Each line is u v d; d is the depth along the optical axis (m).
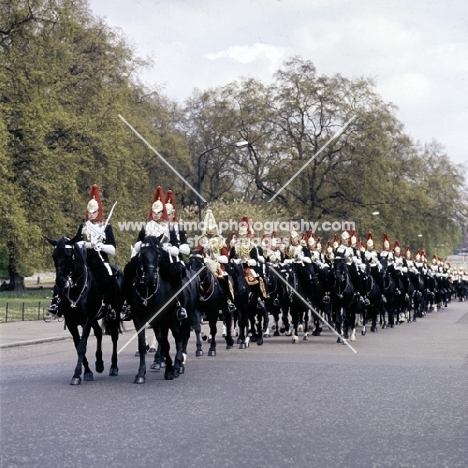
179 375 16.84
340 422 11.63
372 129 68.62
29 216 48.16
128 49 59.66
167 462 9.17
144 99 66.19
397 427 11.34
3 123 42.97
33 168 47.88
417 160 82.62
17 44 46.81
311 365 18.86
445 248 97.25
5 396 13.90
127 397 13.79
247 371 17.62
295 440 10.39
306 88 68.38
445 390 14.89
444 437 10.72
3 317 37.94
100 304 16.14
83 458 9.35
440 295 56.47
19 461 9.21
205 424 11.38
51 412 12.30
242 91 69.75
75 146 50.88
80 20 56.31
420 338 28.14
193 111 75.44
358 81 69.88
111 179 52.84
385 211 72.31
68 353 22.52
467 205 88.19
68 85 53.97
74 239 15.83
